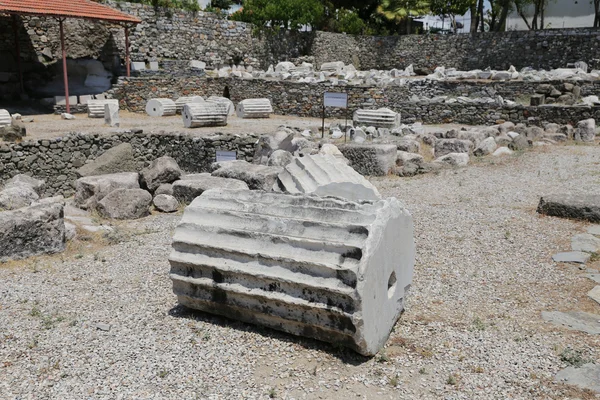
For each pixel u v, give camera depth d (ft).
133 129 51.34
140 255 22.94
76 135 47.70
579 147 46.06
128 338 15.31
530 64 90.89
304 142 42.65
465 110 63.21
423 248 22.85
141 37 82.43
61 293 18.85
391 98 69.15
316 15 102.78
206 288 15.88
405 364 13.82
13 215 22.21
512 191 32.68
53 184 46.70
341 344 14.12
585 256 21.30
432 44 100.32
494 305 17.38
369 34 113.91
